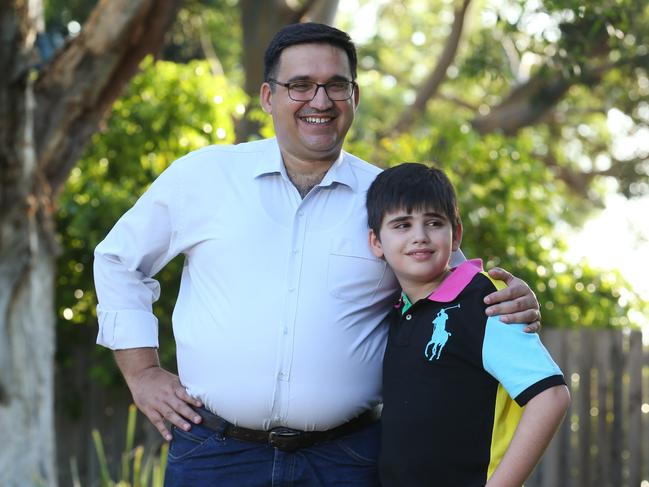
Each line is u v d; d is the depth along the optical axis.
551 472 7.68
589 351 7.62
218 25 15.28
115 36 6.39
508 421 2.96
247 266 3.21
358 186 3.31
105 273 3.47
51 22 13.79
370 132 15.65
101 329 3.49
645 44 7.13
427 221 3.04
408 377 3.06
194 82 8.20
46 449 6.59
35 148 6.45
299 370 3.18
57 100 6.50
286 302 3.19
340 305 3.20
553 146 17.61
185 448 3.34
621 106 11.95
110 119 8.13
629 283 8.41
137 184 8.21
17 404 6.44
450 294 3.02
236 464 3.27
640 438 7.43
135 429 8.20
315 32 3.24
